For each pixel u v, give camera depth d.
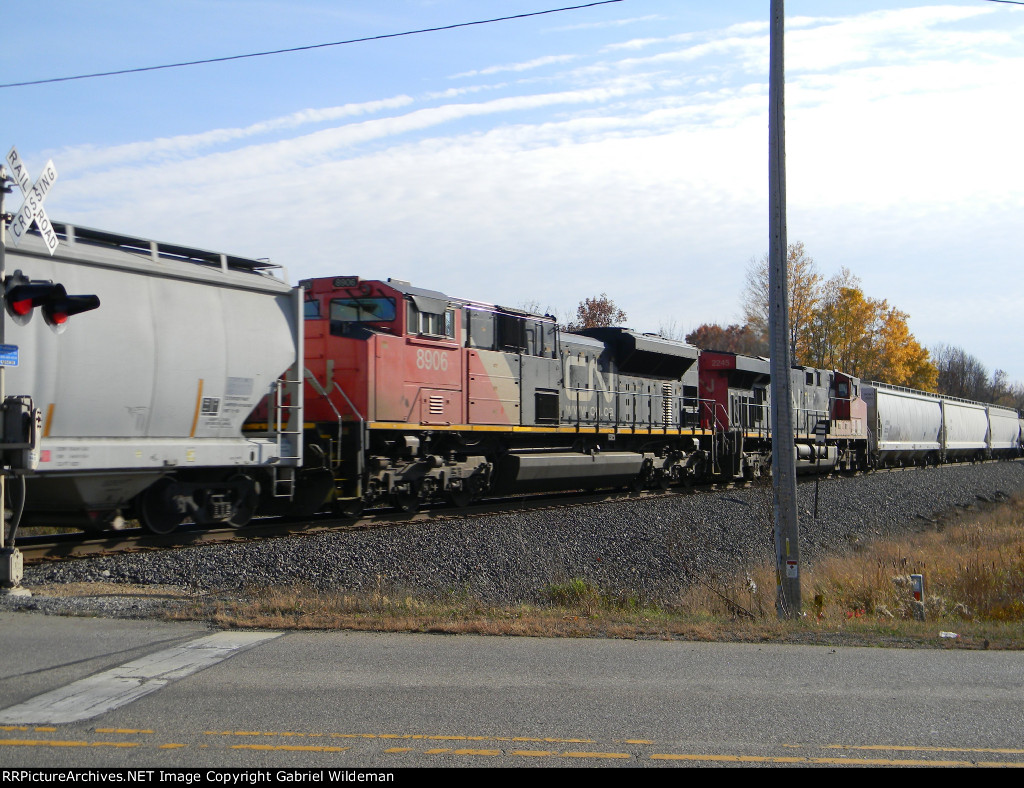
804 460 34.41
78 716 6.16
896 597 14.11
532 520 17.80
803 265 67.12
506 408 21.08
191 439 13.53
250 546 13.65
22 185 9.81
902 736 6.09
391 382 17.55
